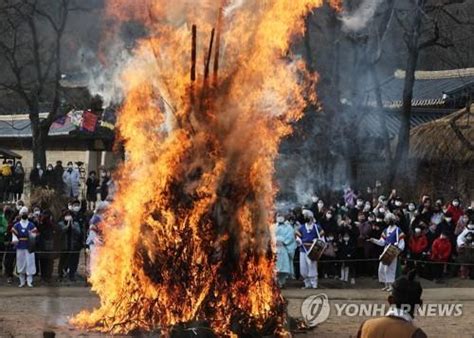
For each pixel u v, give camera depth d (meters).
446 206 38.38
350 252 33.31
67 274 32.59
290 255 31.20
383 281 31.20
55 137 60.03
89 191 46.22
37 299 27.36
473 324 24.48
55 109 49.84
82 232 32.84
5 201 48.16
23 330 22.02
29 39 49.53
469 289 31.38
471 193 49.22
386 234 32.88
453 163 50.22
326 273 33.84
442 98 61.28
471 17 53.78
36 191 41.88
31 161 66.50
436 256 33.91
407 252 34.28
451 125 51.03
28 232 30.81
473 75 63.94
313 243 31.27
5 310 24.98
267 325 19.88
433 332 23.22
